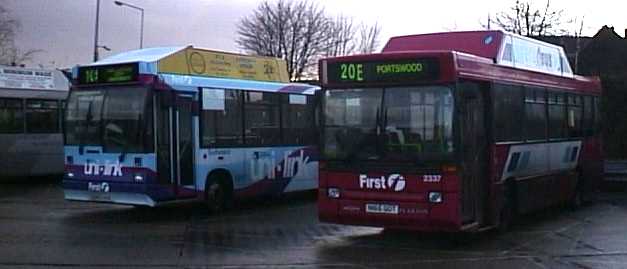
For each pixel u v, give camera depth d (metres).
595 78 21.12
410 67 13.30
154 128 16.84
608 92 32.66
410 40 16.08
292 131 21.03
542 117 17.03
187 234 15.22
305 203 21.09
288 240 14.55
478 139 14.05
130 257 12.65
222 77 18.92
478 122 14.07
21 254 12.80
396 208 13.25
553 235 15.26
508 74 15.31
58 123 26.59
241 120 19.27
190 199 17.69
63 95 26.77
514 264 12.25
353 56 13.77
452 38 15.59
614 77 32.94
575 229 16.09
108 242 14.16
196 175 17.81
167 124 17.14
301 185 21.38
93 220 17.17
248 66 19.92
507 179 15.20
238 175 19.14
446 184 12.95
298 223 16.95
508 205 15.37
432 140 13.06
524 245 14.07
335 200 13.76
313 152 21.75
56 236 14.80
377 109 13.49
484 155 14.31
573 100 19.09
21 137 25.38
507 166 15.05
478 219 13.95
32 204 20.36
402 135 13.28
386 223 13.35
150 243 14.09
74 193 17.59
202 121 18.03
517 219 16.98
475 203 13.80
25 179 27.64
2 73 24.98
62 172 26.66
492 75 14.54
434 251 13.42
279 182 20.50
